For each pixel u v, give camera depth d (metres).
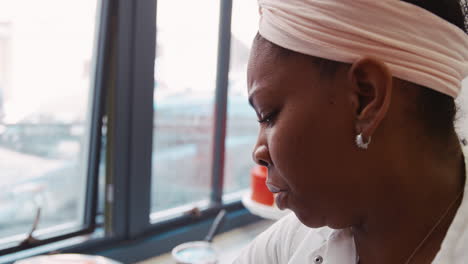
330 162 0.39
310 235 0.59
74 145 1.11
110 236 1.13
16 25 1.00
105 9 1.03
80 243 1.07
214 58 1.39
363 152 0.38
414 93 0.37
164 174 1.39
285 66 0.38
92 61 1.06
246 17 1.38
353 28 0.35
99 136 1.10
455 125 0.44
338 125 0.38
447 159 0.42
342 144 0.38
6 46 1.01
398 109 0.37
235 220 1.47
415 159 0.39
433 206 0.41
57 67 1.06
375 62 0.34
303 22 0.36
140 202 1.18
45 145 1.10
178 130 1.41
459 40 0.38
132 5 1.06
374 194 0.40
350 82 0.36
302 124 0.38
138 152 1.15
